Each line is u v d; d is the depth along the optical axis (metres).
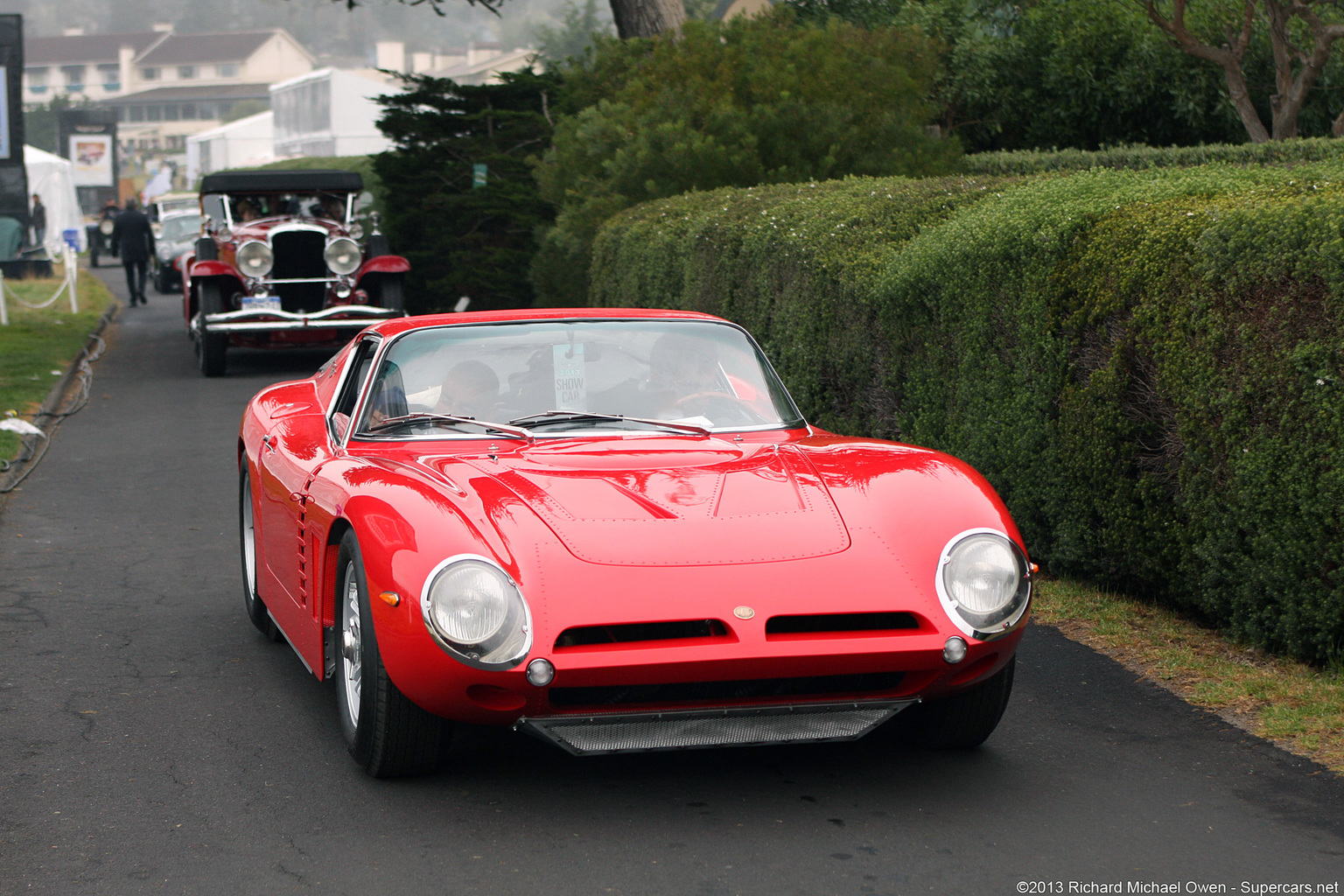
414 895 3.91
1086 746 5.15
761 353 6.17
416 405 5.62
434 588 4.26
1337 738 5.12
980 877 3.99
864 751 5.12
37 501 10.63
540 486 4.79
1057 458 7.60
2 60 34.94
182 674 6.21
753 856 4.15
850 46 19.33
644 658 4.15
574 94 22.89
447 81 27.61
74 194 51.19
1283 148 16.83
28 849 4.26
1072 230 7.34
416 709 4.55
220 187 20.11
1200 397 6.31
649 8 24.39
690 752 5.11
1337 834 4.29
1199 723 5.41
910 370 9.16
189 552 8.91
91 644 6.71
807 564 4.45
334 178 20.62
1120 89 24.03
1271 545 5.96
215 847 4.26
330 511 5.00
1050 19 25.00
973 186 10.53
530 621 4.19
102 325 27.14
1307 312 5.70
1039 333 7.58
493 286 26.41
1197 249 6.32
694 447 5.35
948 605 4.43
